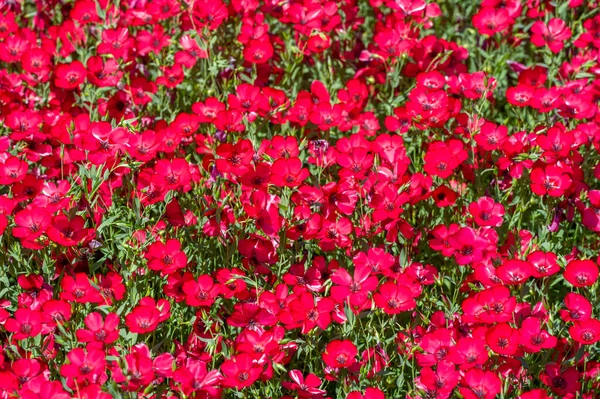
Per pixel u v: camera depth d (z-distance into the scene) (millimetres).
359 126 1760
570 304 1462
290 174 1542
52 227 1477
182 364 1434
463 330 1506
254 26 1872
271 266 1557
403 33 1854
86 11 1854
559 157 1604
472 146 1644
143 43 1829
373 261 1521
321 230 1543
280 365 1430
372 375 1476
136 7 1888
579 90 1764
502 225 1622
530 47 1969
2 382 1387
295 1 1871
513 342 1416
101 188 1566
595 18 1836
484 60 1954
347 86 1777
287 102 1704
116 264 1550
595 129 1655
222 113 1649
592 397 1467
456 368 1462
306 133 1751
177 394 1448
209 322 1467
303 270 1534
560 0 1874
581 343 1436
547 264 1489
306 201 1567
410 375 1530
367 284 1485
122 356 1394
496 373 1437
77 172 1644
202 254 1605
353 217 1593
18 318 1454
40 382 1393
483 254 1515
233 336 1524
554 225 1595
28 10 2057
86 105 1746
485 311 1455
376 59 1860
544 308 1477
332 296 1467
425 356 1453
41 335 1475
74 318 1498
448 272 1621
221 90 1867
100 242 1536
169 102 1832
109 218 1517
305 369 1568
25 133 1648
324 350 1521
